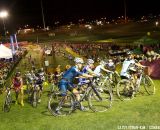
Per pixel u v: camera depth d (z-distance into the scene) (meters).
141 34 64.69
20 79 10.59
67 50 43.66
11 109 10.03
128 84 9.80
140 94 10.16
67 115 8.47
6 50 25.73
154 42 31.66
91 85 8.59
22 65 31.17
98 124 7.48
